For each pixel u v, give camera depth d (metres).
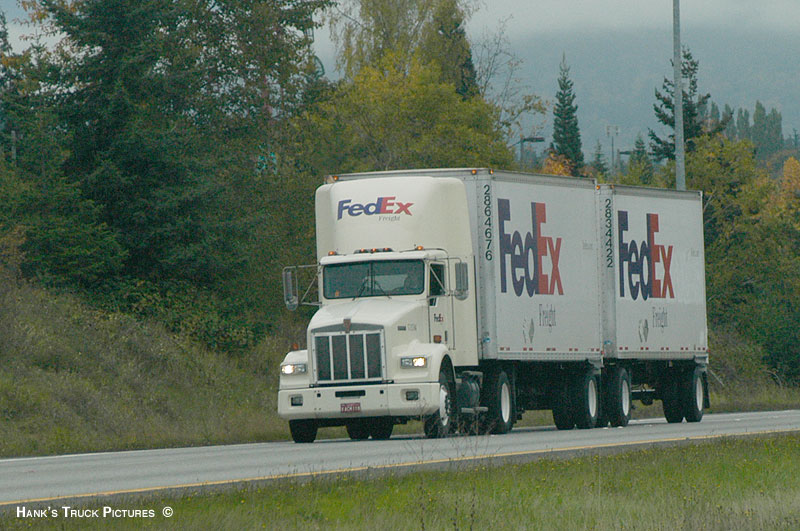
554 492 41.69
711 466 52.03
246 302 119.81
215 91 139.25
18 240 98.56
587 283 94.25
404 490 41.41
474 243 83.75
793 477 48.66
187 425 89.19
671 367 109.62
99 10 109.56
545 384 94.50
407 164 169.50
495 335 83.00
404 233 78.69
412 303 76.25
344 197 80.38
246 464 55.75
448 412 76.44
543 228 89.31
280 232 128.75
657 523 34.81
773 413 123.75
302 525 33.47
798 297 181.62
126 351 98.81
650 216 102.56
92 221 105.50
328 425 77.88
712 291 180.00
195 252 110.06
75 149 108.88
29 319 94.06
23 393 81.44
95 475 50.75
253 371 110.69
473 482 43.56
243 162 133.75
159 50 112.56
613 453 61.34
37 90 111.50
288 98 143.75
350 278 77.81
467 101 197.62
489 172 83.94
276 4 142.12
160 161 108.38
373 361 72.81
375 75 177.75
